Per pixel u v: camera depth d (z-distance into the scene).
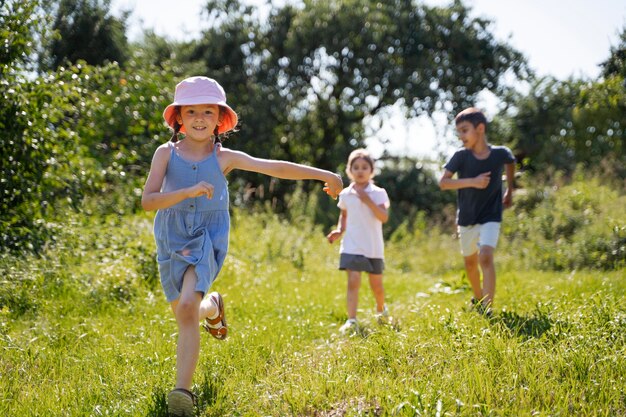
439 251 16.14
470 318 5.01
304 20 27.77
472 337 4.44
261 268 10.89
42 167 7.79
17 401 3.62
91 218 9.44
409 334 4.73
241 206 17.83
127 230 9.27
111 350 4.66
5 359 4.41
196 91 4.04
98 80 10.58
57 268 7.00
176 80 13.29
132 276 7.25
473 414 3.24
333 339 5.46
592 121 18.91
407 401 3.29
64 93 8.66
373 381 3.75
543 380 3.67
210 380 3.89
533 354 4.09
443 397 3.38
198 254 3.78
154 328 5.47
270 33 28.72
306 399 3.59
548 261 12.54
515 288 7.56
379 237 6.66
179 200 3.64
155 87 11.62
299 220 18.02
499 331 4.56
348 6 27.53
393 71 27.55
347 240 6.60
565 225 13.90
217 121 4.11
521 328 4.93
